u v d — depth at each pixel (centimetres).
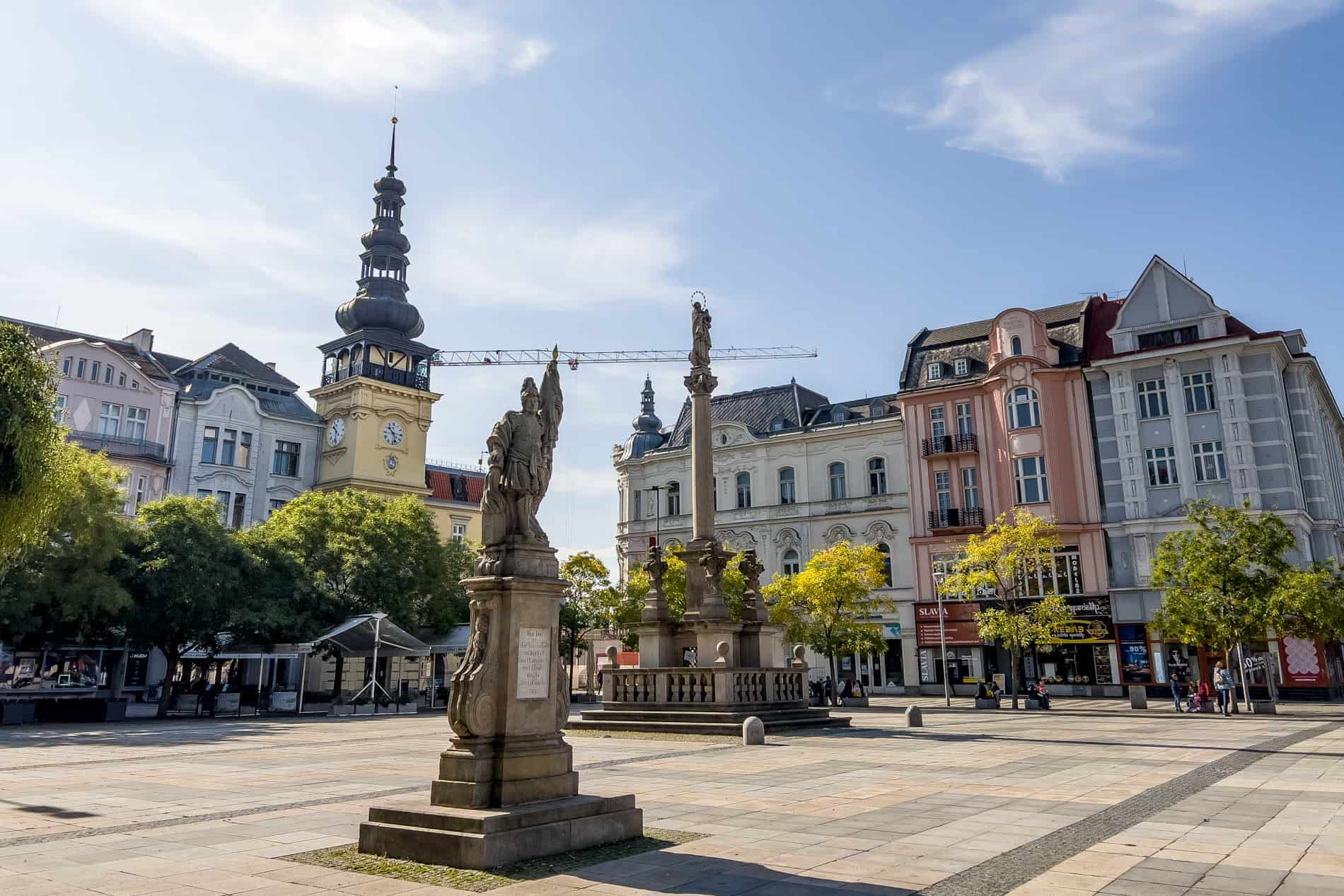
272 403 5578
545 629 927
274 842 882
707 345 2714
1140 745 1920
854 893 685
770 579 5528
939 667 4828
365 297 5875
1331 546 4225
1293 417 4416
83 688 4212
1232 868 764
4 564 2595
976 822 988
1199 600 3058
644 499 6188
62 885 709
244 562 3662
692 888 699
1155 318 4534
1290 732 2275
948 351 5328
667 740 2055
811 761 1625
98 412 4612
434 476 6388
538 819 815
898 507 5188
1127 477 4459
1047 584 4572
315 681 5025
